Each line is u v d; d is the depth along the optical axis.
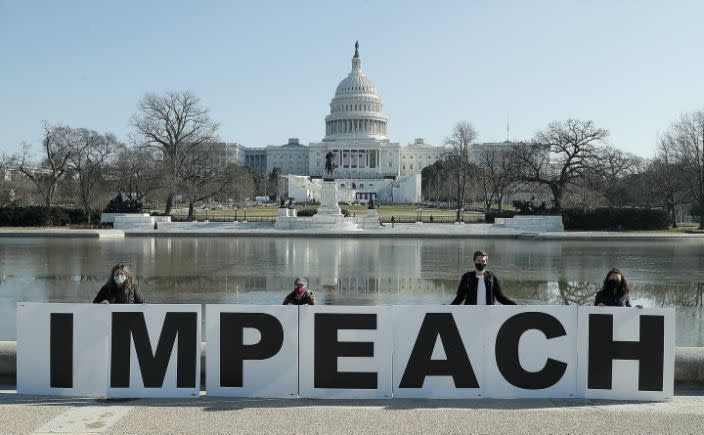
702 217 68.19
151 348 9.45
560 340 9.38
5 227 64.88
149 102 73.75
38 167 87.56
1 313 19.16
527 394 9.39
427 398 9.41
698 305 21.31
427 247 44.59
